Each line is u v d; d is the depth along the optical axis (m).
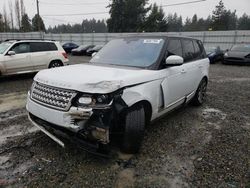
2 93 6.79
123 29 49.97
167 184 2.61
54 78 2.92
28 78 9.38
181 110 5.34
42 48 9.68
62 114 2.68
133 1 48.69
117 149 3.31
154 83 3.36
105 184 2.58
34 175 2.71
